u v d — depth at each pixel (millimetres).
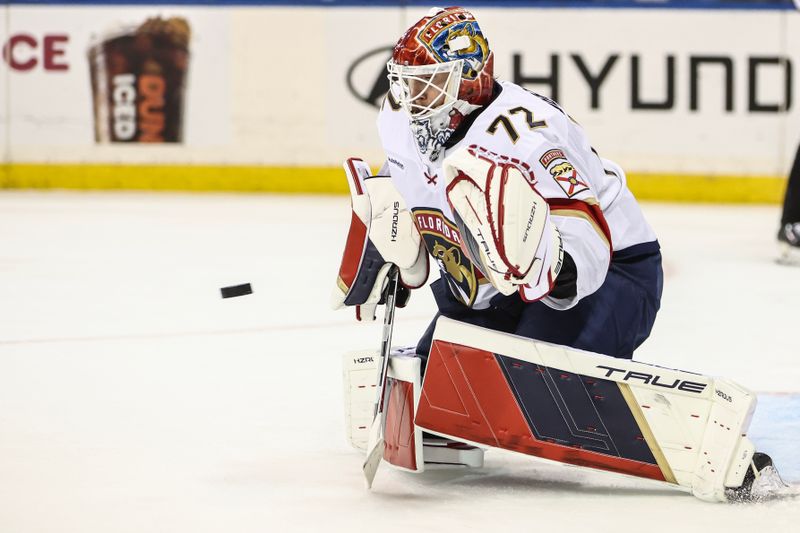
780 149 35844
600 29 35875
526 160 7754
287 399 11070
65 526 7184
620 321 8328
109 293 18219
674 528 7219
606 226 7828
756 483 7809
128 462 8789
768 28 35594
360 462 8852
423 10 36281
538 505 7738
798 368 12867
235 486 8156
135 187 36812
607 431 7891
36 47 36375
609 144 36094
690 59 35750
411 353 8930
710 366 13008
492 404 7996
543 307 8266
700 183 35969
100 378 12008
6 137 36625
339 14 36281
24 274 20219
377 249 8906
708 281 20297
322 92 36500
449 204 7609
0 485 8125
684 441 7836
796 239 22438
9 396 11125
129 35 36281
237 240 25344
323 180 36719
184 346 13883
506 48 36125
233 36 36344
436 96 8039
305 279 19859
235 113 36562
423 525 7246
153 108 36531
